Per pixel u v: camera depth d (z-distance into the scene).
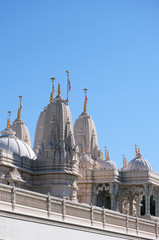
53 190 106.56
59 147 109.31
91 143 137.12
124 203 137.12
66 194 106.62
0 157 98.88
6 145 107.06
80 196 122.88
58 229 63.69
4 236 54.94
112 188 120.06
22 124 139.25
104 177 121.06
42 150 109.50
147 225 88.56
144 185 121.25
